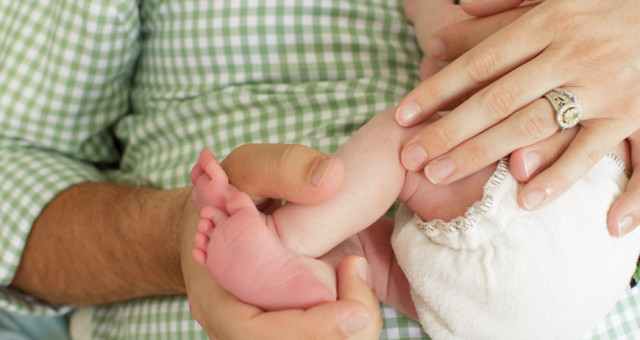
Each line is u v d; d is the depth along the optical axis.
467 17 0.83
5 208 0.97
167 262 0.82
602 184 0.64
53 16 1.01
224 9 0.94
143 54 1.08
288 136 0.91
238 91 0.95
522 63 0.64
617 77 0.60
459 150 0.62
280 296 0.54
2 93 1.02
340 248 0.70
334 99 0.91
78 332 1.04
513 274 0.61
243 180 0.62
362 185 0.63
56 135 1.07
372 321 0.57
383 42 0.97
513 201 0.62
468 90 0.65
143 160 1.04
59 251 0.92
